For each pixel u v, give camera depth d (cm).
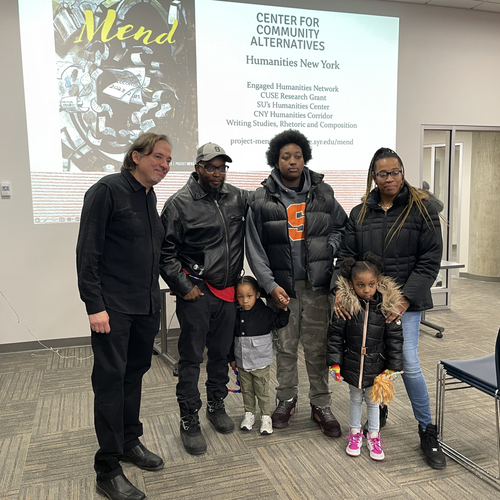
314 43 403
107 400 170
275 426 230
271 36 390
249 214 221
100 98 356
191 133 379
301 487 183
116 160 365
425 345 359
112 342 169
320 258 218
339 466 197
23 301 357
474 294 534
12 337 357
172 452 211
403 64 434
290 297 220
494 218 589
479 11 452
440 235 197
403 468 195
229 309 219
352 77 417
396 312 189
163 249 204
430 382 285
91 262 162
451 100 456
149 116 368
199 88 377
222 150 203
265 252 221
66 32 344
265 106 395
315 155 413
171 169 377
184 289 203
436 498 175
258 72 390
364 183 431
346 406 257
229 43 380
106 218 164
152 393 279
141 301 174
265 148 398
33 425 238
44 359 343
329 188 227
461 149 596
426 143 472
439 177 484
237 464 200
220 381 229
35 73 341
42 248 357
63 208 358
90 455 209
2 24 331
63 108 349
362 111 424
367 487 182
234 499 176
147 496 178
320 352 225
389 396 190
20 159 345
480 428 228
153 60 364
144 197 175
